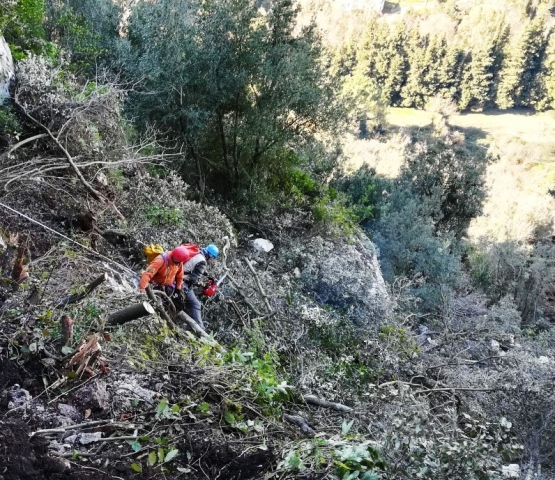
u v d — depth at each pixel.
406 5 66.75
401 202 16.03
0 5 7.74
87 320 4.19
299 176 12.21
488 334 10.55
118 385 3.74
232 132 10.83
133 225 7.21
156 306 5.13
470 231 22.19
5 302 4.01
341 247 11.01
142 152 9.06
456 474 3.48
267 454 3.53
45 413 3.30
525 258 16.61
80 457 3.08
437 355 8.94
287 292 8.07
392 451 3.57
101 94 8.11
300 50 10.61
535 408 5.02
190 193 10.48
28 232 5.61
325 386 5.66
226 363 4.57
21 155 6.43
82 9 12.55
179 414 3.63
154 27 10.22
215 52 10.13
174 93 10.35
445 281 13.18
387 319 9.12
